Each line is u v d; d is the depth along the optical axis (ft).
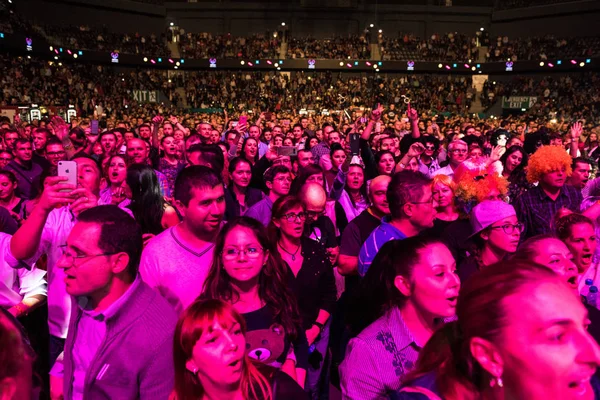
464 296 4.20
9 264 10.36
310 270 12.20
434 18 151.74
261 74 141.90
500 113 137.18
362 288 8.55
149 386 7.59
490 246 11.62
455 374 4.33
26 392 5.48
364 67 138.21
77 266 7.45
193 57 139.44
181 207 10.49
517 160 22.56
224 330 6.74
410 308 7.82
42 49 109.29
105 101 119.96
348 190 20.15
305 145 40.68
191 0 150.20
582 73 134.92
